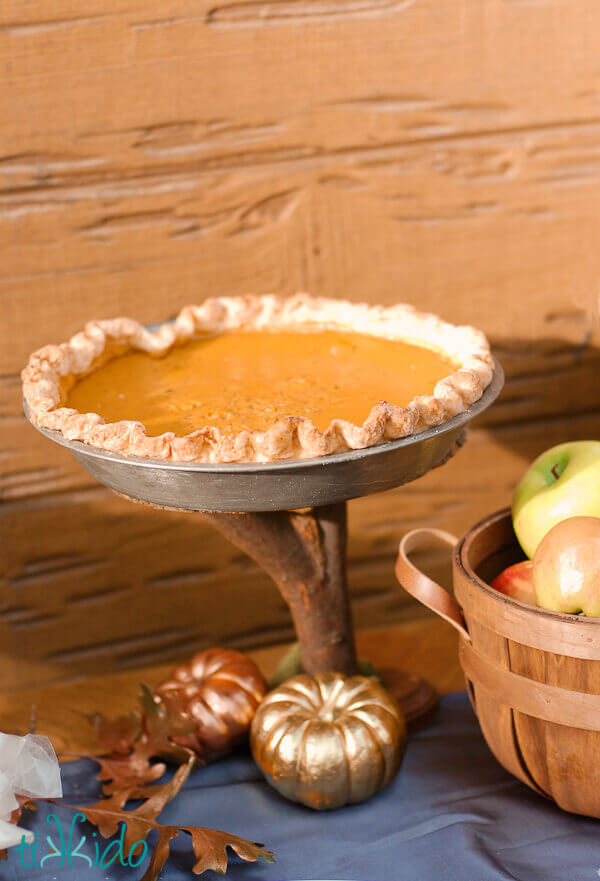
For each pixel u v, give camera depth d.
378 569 1.54
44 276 1.42
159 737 1.34
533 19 1.44
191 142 1.42
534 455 1.54
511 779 1.33
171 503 1.24
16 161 1.40
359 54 1.42
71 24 1.38
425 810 1.31
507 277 1.49
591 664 1.23
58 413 1.25
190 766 1.32
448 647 1.48
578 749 1.25
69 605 1.49
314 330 1.38
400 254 1.47
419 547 1.54
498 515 1.35
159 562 1.50
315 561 1.34
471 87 1.45
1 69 1.38
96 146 1.41
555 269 1.50
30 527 1.47
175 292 1.45
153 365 1.34
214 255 1.45
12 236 1.41
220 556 1.51
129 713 1.37
